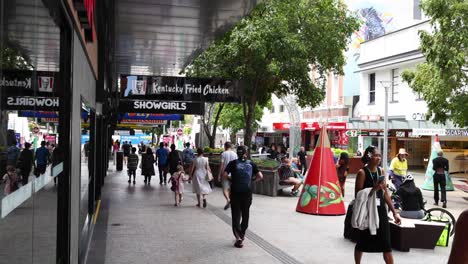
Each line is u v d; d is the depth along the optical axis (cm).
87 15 461
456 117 1538
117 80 2084
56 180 353
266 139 5375
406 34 2962
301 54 1608
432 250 850
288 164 1620
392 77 3158
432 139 2736
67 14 368
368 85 3391
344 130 3253
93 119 934
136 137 5150
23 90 228
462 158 2823
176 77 1484
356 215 638
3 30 180
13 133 206
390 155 3181
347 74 3891
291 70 1669
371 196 638
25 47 229
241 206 830
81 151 589
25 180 231
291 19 1639
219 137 6406
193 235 905
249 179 828
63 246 409
